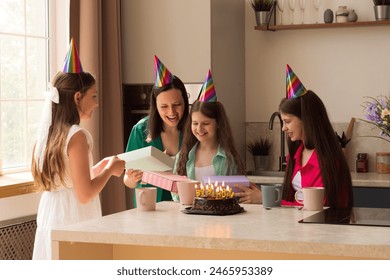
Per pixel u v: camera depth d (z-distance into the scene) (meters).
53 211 3.14
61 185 3.12
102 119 4.55
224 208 2.64
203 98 3.15
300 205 2.86
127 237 2.30
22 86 4.35
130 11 4.69
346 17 4.76
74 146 3.02
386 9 4.63
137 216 2.64
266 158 5.04
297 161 3.09
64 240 2.37
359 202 4.27
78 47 4.41
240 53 5.05
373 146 4.84
